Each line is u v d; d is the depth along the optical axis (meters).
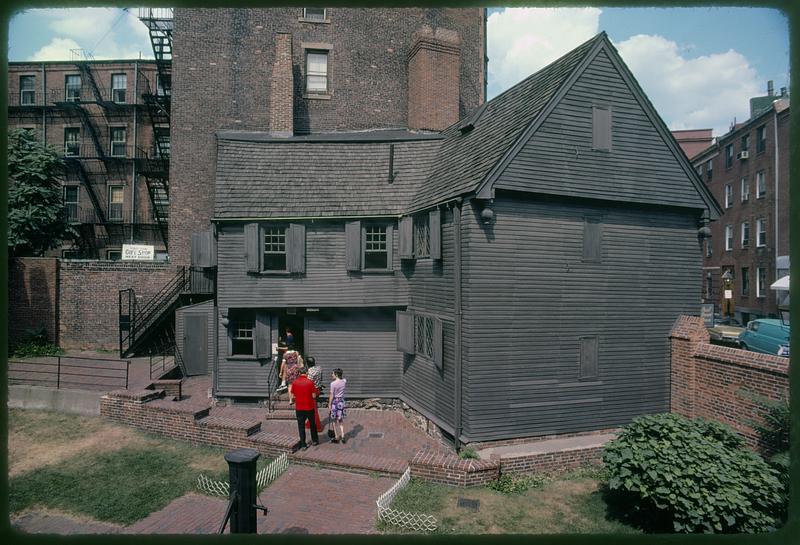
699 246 13.04
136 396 12.39
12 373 15.44
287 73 18.41
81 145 26.55
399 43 22.58
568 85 11.54
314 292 14.73
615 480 8.19
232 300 14.67
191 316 17.52
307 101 21.64
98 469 10.05
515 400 11.27
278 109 18.23
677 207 12.67
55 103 25.62
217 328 14.99
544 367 11.53
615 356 12.17
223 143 16.11
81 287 20.39
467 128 15.05
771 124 27.48
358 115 22.00
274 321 15.00
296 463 10.73
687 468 7.66
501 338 11.20
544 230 11.58
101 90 26.73
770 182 27.48
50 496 8.84
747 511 7.13
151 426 12.15
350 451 11.35
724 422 10.88
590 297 11.95
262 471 9.65
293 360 14.12
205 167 20.64
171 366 17.17
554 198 11.63
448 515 8.41
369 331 15.05
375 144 16.56
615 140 11.99
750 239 29.52
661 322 12.60
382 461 10.43
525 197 11.41
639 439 8.40
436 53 19.73
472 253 10.97
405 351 13.93
